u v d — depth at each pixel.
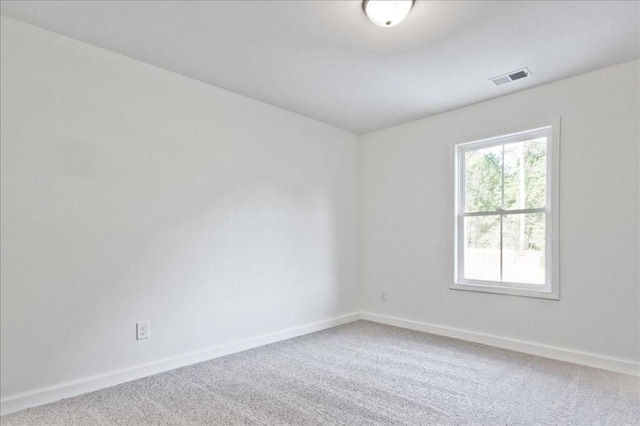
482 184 3.59
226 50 2.58
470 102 3.54
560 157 3.03
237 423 2.00
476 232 3.62
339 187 4.34
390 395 2.35
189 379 2.60
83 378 2.38
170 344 2.81
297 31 2.34
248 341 3.31
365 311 4.52
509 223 3.39
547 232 3.15
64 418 2.04
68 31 2.34
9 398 2.11
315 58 2.69
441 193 3.84
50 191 2.30
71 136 2.39
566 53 2.60
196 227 3.00
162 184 2.82
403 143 4.20
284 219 3.70
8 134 2.16
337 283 4.26
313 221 4.01
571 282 2.95
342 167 4.39
